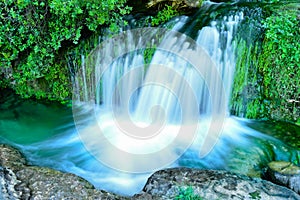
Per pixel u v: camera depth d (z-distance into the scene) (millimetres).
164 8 6348
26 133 5648
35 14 5492
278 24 5445
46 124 5902
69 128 5781
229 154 5012
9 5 5418
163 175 4223
